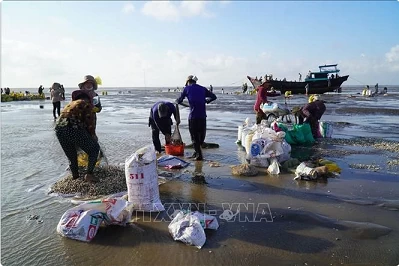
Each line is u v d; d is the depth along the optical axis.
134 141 10.47
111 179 5.86
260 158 7.19
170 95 56.88
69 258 3.57
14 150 9.21
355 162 7.49
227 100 35.62
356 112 19.83
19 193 5.60
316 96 10.84
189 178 6.37
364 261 3.49
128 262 3.48
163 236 4.01
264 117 11.72
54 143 10.31
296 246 3.78
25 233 4.15
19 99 40.81
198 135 7.76
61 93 17.72
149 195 4.71
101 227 4.26
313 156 8.09
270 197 5.32
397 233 4.09
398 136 11.13
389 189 5.66
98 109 6.56
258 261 3.48
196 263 3.45
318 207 4.90
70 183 5.73
